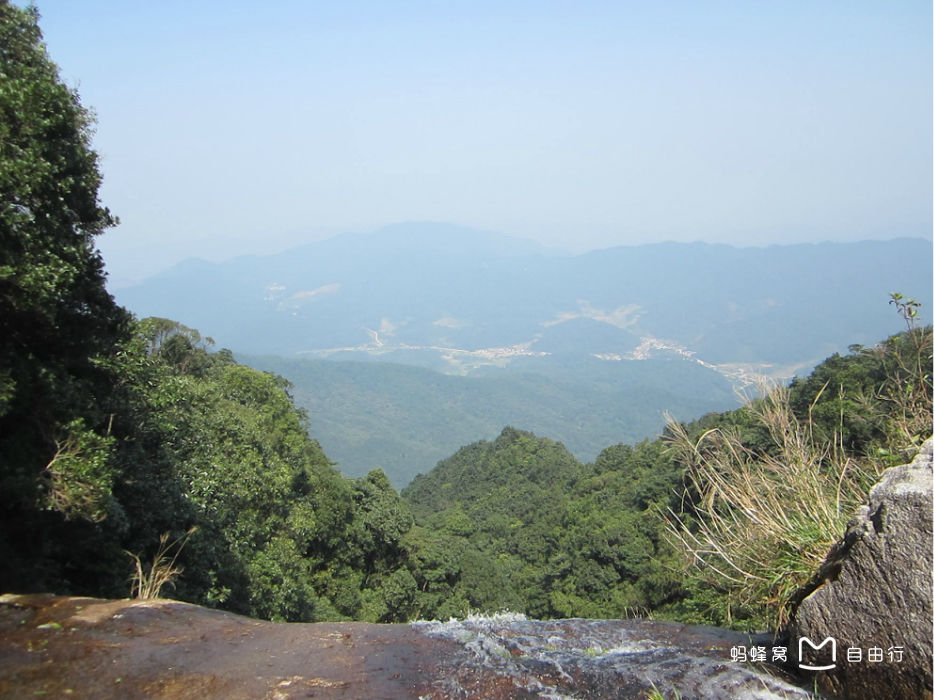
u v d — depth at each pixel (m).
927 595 2.75
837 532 3.94
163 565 9.87
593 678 3.52
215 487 13.86
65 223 7.73
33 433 7.65
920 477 2.96
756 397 5.14
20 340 7.74
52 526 7.99
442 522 62.50
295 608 17.17
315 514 27.69
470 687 3.44
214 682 3.48
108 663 3.69
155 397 11.23
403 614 33.12
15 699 3.28
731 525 4.62
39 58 8.01
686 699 3.22
